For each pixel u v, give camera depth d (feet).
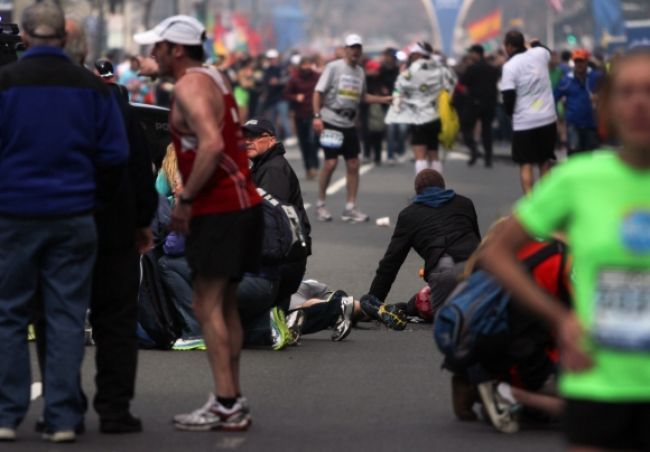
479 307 79.25
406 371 101.40
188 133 79.82
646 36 606.96
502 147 450.30
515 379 81.46
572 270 79.20
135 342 81.66
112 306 81.15
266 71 456.45
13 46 115.85
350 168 214.28
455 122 232.32
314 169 308.40
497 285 79.82
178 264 107.65
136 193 81.15
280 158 113.60
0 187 76.43
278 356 106.73
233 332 82.74
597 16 636.89
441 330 79.97
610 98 46.50
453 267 114.62
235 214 80.23
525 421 83.46
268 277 106.63
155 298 107.96
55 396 78.18
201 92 79.10
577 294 47.85
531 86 199.31
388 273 118.21
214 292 80.79
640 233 46.42
